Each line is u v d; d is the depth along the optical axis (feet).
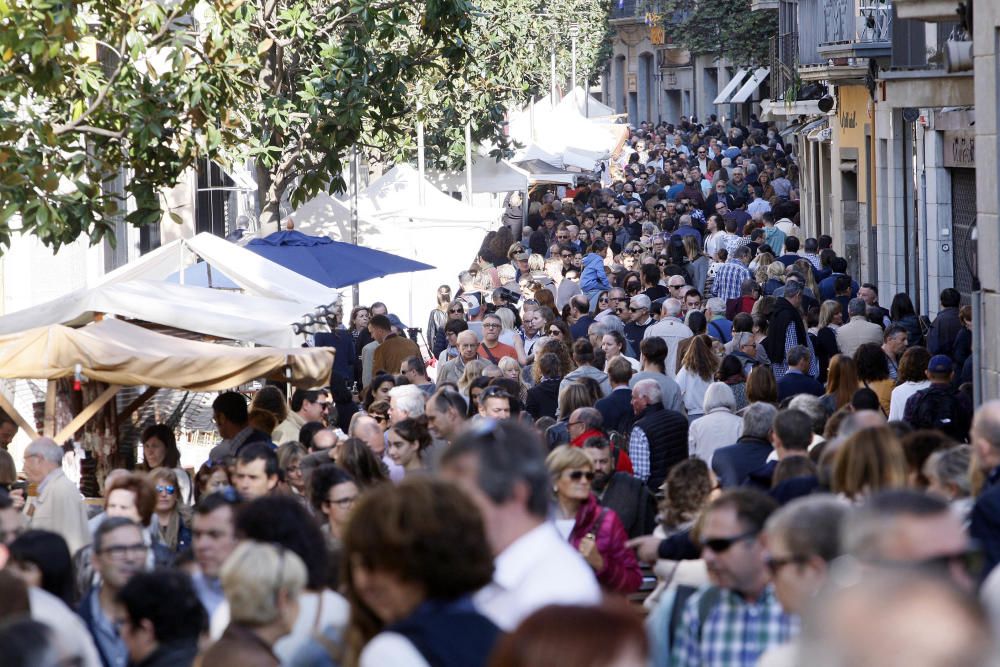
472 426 24.39
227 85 92.02
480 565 20.52
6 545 34.09
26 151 79.25
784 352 86.33
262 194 118.73
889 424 42.83
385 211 138.41
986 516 31.55
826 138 184.03
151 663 29.50
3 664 18.72
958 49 74.08
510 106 242.37
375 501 20.62
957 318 88.89
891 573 11.93
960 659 11.25
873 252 156.04
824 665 11.53
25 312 70.69
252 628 27.09
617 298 103.65
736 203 212.64
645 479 59.77
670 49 467.93
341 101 110.63
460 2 112.06
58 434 64.23
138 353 60.85
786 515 25.11
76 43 86.38
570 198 241.14
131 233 127.54
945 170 129.80
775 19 286.25
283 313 75.72
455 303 105.19
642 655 14.11
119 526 34.40
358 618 21.01
